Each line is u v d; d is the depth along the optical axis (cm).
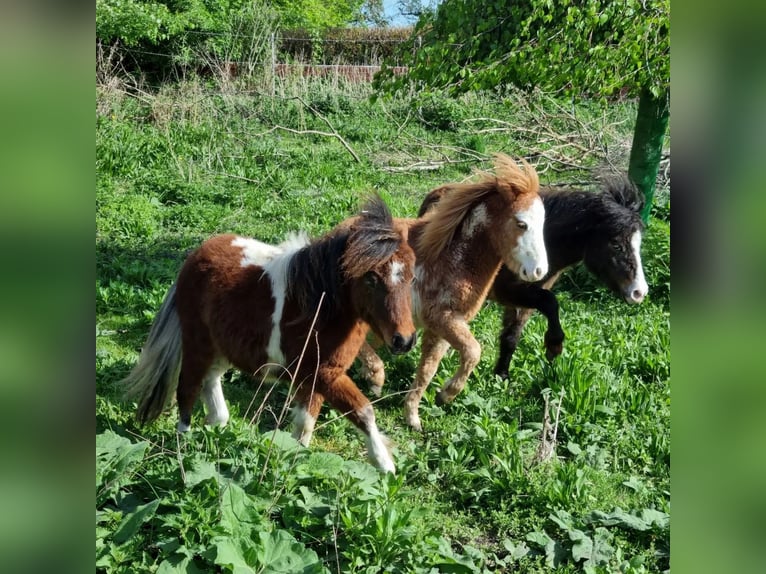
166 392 469
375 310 411
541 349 642
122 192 1031
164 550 330
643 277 595
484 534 420
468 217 527
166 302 474
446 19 746
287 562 323
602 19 661
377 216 413
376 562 351
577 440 525
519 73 705
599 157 1116
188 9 1903
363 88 1798
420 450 496
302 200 1073
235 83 1683
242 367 454
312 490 393
